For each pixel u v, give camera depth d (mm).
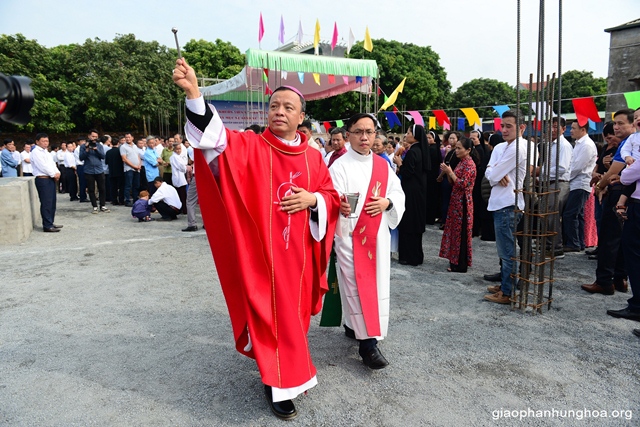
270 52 9734
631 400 2830
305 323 2818
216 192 2543
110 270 5766
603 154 5883
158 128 26469
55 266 5965
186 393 2918
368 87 12609
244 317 2621
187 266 5953
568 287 5035
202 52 27484
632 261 4027
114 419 2637
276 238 2637
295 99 2699
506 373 3162
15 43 22328
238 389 2971
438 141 8758
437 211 9117
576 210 6500
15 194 7395
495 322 4062
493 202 4523
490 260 6281
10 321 4102
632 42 16172
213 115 2420
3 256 6512
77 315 4246
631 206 3979
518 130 4055
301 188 2705
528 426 2574
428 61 25469
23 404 2787
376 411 2719
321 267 2969
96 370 3217
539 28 3828
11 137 22984
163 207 9586
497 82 35969
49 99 22438
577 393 2906
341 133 5363
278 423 2602
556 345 3594
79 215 10461
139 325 4016
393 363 3312
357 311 3176
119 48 23281
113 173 12016
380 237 3248
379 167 3398
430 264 6086
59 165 15242
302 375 2594
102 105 22891
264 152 2678
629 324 4004
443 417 2656
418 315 4238
